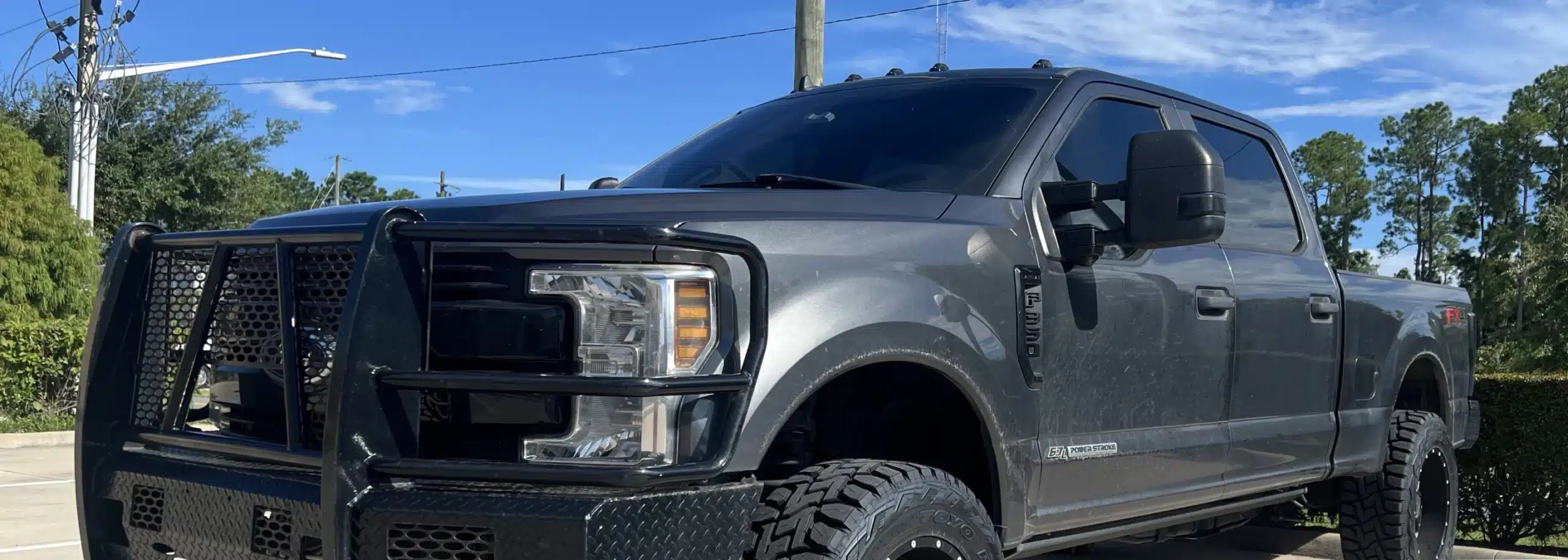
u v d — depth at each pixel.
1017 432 3.36
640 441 2.53
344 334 2.48
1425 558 5.86
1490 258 79.12
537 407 2.56
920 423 3.62
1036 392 3.44
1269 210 4.97
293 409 2.71
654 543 2.50
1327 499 5.73
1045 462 3.45
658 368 2.56
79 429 3.13
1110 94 4.21
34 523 7.74
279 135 34.34
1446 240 93.19
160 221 32.34
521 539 2.40
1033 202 3.62
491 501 2.44
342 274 2.72
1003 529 3.32
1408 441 5.52
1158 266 4.00
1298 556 7.02
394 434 2.54
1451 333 6.17
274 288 2.89
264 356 2.90
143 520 3.05
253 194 33.50
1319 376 4.87
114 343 3.18
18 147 19.23
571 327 2.60
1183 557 6.99
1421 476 5.86
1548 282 34.47
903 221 3.21
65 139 27.53
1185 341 4.06
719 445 2.59
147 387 3.20
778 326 2.75
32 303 19.20
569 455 2.53
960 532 3.04
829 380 2.82
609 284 2.59
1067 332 3.58
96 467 3.14
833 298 2.87
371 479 2.50
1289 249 4.99
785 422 2.73
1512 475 7.10
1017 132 3.79
